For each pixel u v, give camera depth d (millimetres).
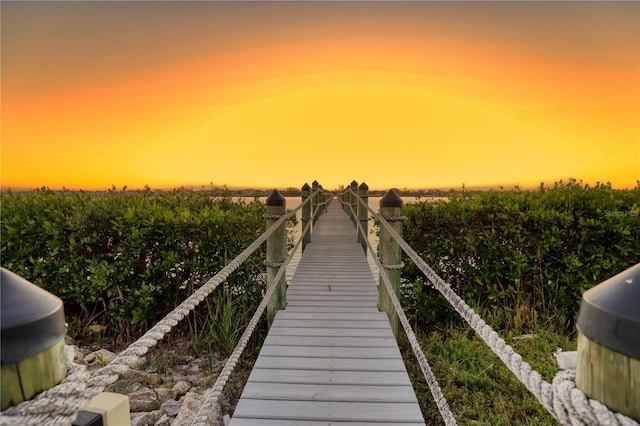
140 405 3850
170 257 5387
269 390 3342
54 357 719
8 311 658
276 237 5094
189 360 4902
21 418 657
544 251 5539
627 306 681
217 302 5207
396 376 3574
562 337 4941
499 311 5449
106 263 5410
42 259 5691
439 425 3557
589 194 6023
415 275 5957
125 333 5508
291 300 5664
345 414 3020
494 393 3924
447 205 6047
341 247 9656
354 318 4957
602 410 701
